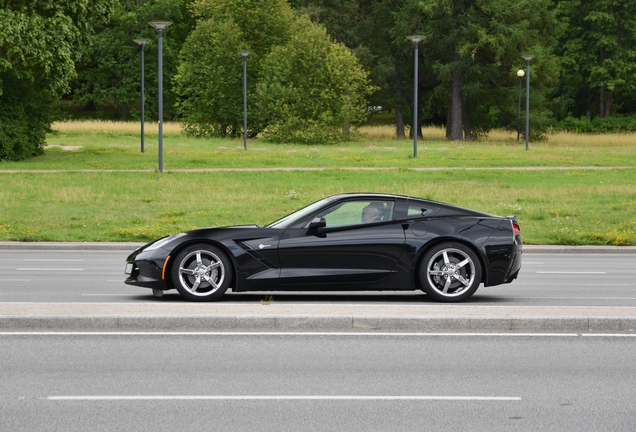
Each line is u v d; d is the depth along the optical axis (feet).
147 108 377.50
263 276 41.22
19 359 28.73
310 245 41.42
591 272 59.62
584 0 344.08
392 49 289.33
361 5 292.81
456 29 258.98
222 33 254.27
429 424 21.35
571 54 342.85
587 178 130.82
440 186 118.21
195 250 41.37
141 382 25.62
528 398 23.91
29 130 160.56
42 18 143.74
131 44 377.71
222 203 101.55
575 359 29.17
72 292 46.29
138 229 83.25
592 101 371.97
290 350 30.40
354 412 22.43
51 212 94.32
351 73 235.20
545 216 95.55
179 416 22.00
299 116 233.35
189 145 211.61
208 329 34.22
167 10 372.17
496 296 45.80
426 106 285.84
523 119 261.03
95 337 32.60
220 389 24.80
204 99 252.83
